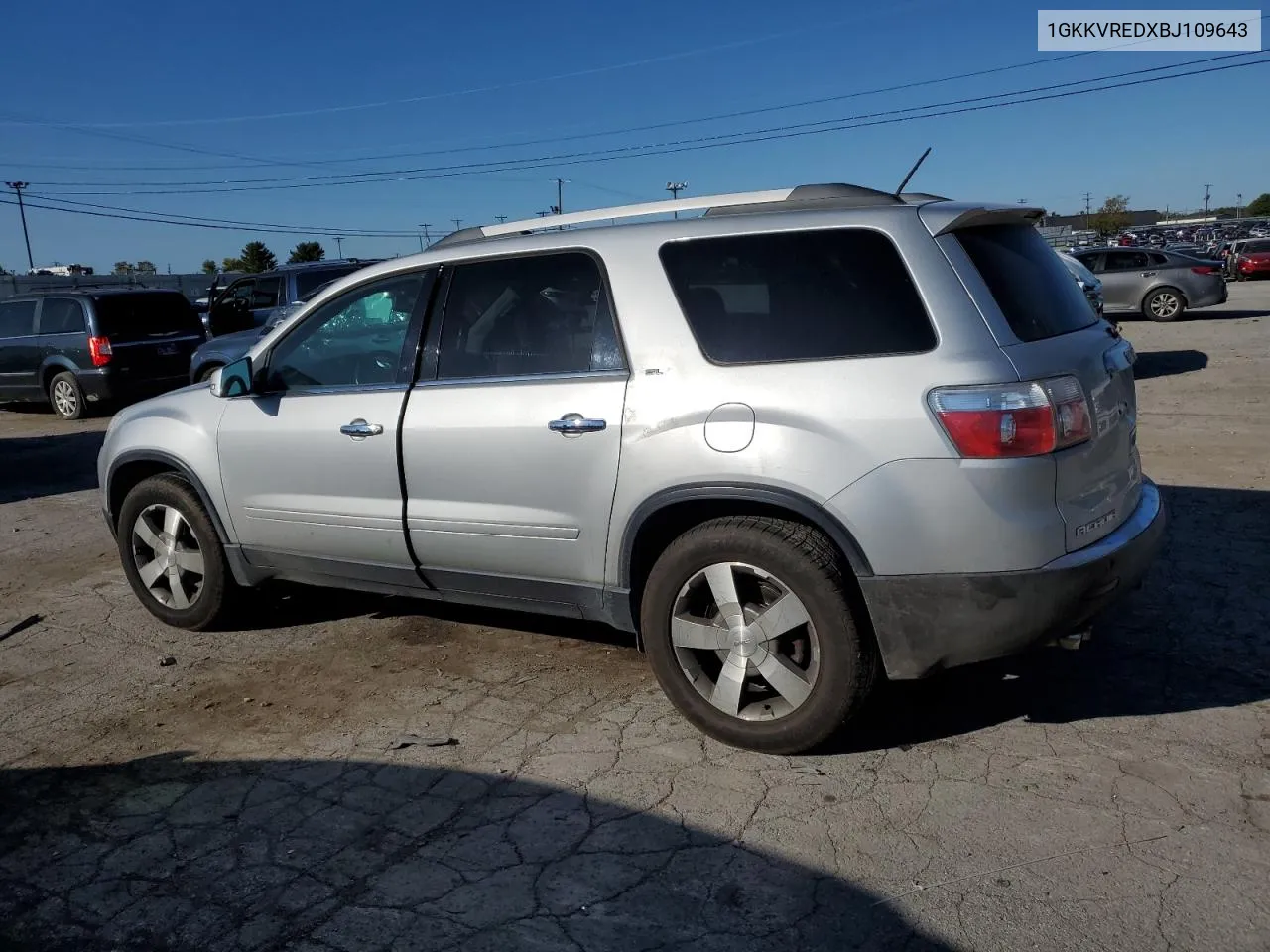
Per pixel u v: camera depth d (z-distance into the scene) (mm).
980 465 3160
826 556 3371
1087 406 3361
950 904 2775
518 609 4234
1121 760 3469
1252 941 2574
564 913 2836
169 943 2803
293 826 3348
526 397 3902
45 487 9555
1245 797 3203
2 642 5195
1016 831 3092
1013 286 3479
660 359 3641
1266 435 8688
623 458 3664
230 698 4367
